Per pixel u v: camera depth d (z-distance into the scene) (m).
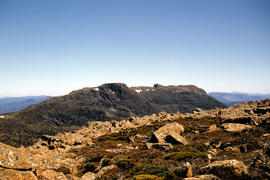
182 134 37.25
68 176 14.16
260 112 46.09
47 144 50.22
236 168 10.59
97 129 79.25
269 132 23.34
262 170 10.81
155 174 14.21
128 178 14.43
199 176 10.38
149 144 28.89
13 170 9.55
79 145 43.06
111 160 22.14
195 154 17.77
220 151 19.42
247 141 20.31
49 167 22.64
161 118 87.00
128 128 67.25
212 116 66.31
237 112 56.81
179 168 13.46
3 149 10.00
